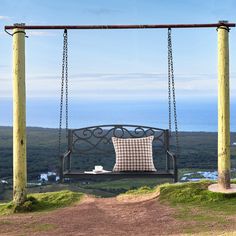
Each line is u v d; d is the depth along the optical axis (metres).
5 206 7.23
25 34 7.11
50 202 7.43
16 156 7.06
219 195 7.00
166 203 7.09
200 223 6.03
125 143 8.44
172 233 5.69
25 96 7.06
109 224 6.24
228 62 7.18
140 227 6.04
